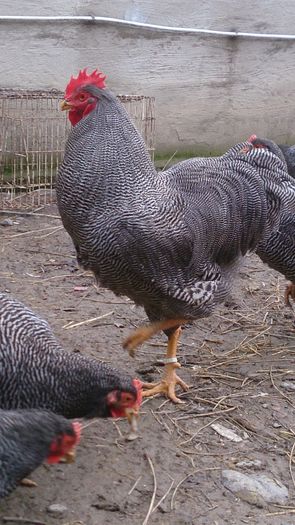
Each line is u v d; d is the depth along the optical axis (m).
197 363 1.89
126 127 1.62
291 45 3.49
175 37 3.20
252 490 1.49
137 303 1.71
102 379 1.41
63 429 1.30
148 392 1.74
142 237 1.57
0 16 2.84
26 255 2.41
